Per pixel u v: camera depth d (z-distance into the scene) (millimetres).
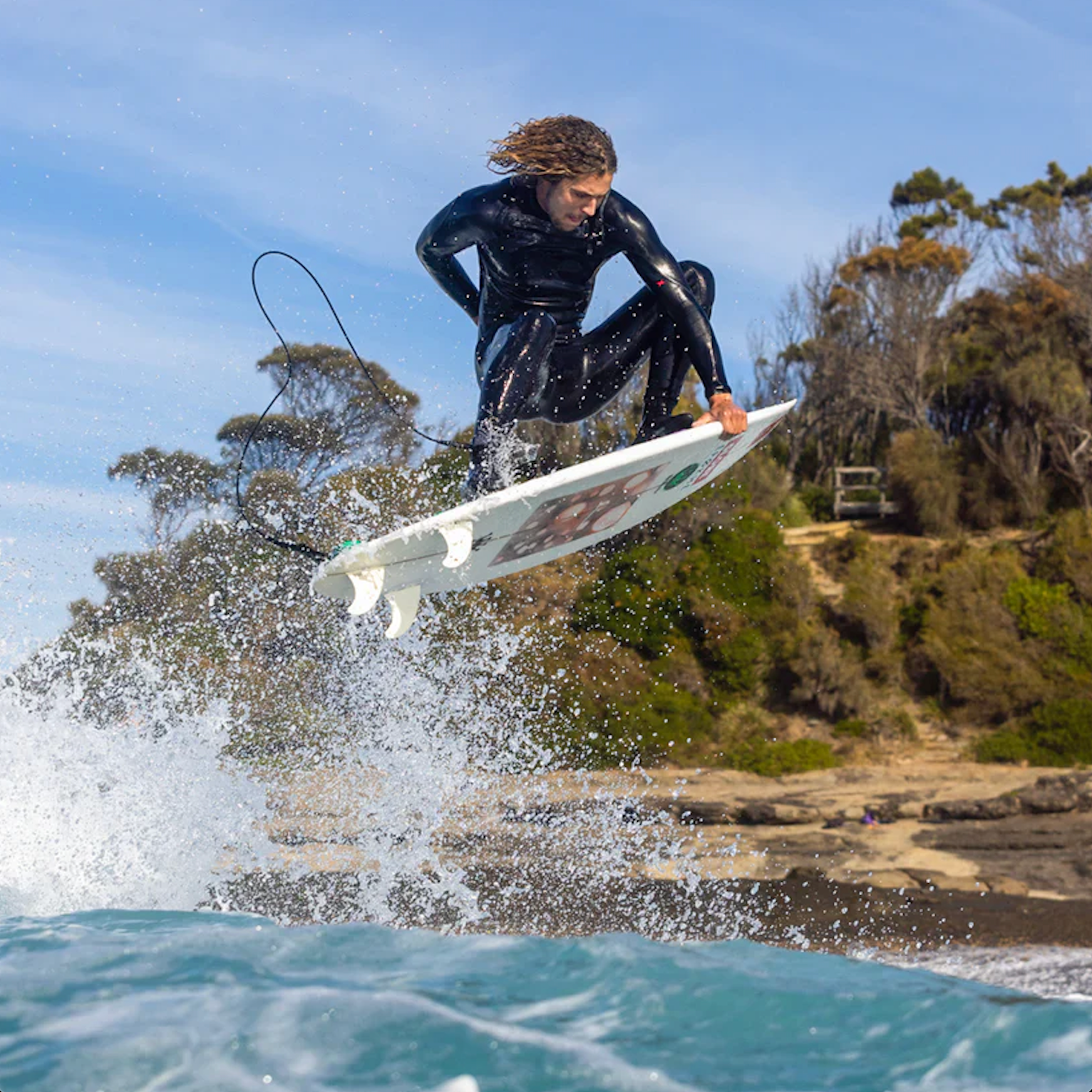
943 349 25312
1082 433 18938
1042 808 11359
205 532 12359
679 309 4145
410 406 14062
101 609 10625
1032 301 24484
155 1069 2410
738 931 7262
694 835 10781
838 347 26234
